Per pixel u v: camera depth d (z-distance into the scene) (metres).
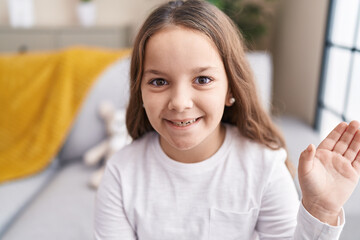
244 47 0.72
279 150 0.68
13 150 1.66
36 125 1.69
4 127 1.70
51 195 1.36
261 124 0.71
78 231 1.15
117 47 2.94
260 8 2.56
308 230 0.54
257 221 0.67
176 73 0.54
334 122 1.71
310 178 0.53
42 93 1.72
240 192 0.64
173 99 0.54
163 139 0.67
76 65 1.73
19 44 2.86
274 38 2.73
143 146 0.71
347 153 0.57
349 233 1.01
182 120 0.55
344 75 1.62
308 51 2.01
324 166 0.56
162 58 0.54
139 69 0.59
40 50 2.88
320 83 1.84
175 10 0.58
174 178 0.66
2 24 3.14
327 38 1.78
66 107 1.67
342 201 0.54
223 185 0.64
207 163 0.65
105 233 0.67
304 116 2.08
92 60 1.75
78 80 1.71
